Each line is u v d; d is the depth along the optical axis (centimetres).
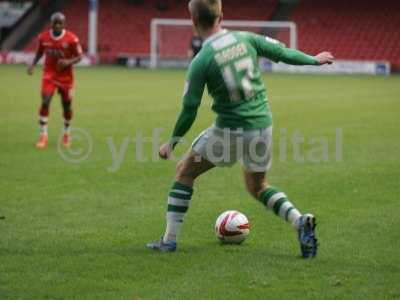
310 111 7306
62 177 3916
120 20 17475
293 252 2500
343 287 2131
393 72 14988
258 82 2397
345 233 2758
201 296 2055
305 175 3994
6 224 2892
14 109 7306
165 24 16225
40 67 14262
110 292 2091
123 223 2922
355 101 8400
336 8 17450
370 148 4916
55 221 2950
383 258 2422
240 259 2414
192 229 2834
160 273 2262
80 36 17225
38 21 17125
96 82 11231
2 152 4741
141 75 12938
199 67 2330
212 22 2350
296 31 16912
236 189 3628
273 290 2105
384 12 17162
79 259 2406
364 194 3488
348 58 16488
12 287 2125
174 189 2486
